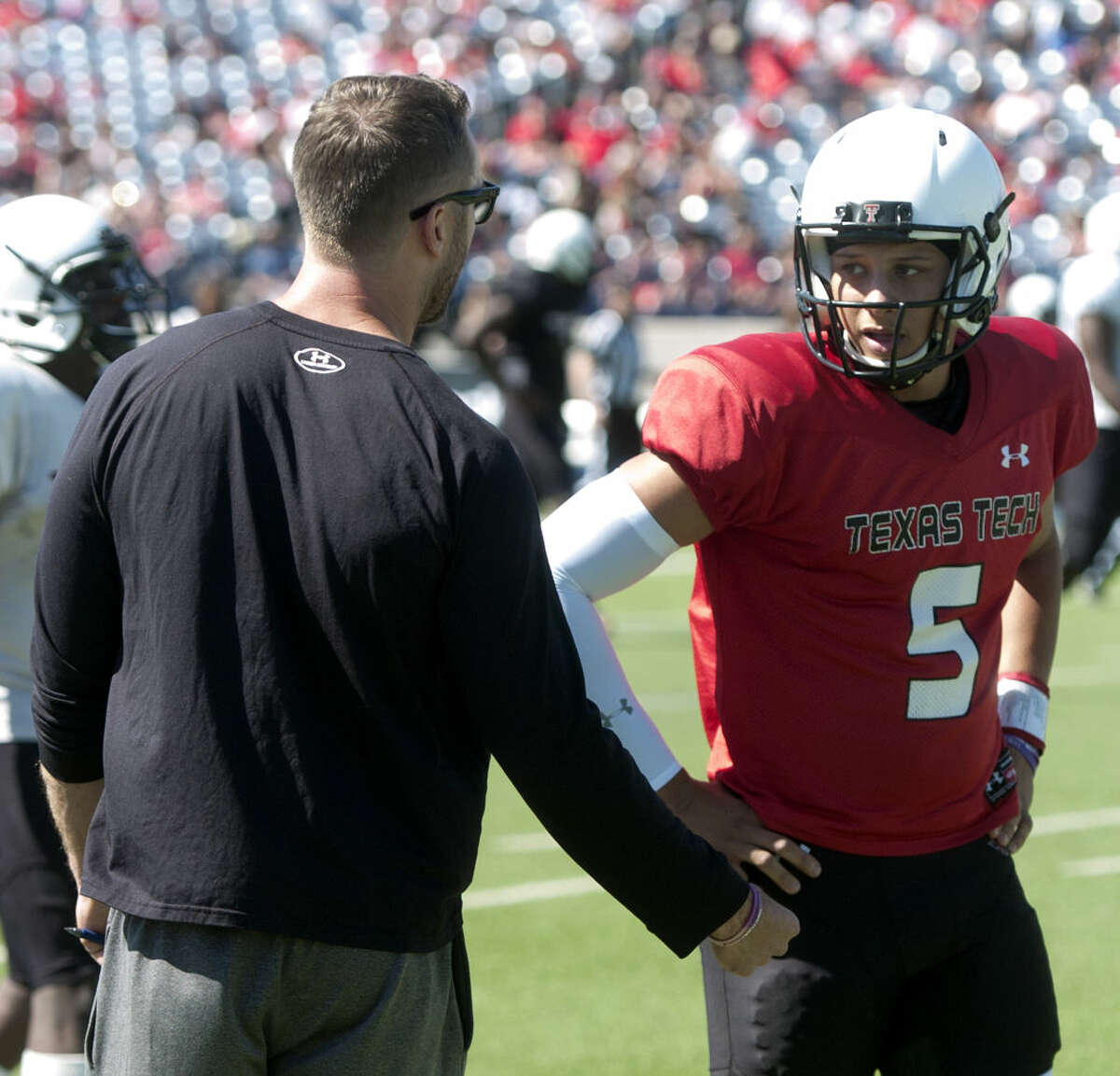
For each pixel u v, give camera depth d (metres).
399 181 7.21
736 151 74.19
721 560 8.73
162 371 7.08
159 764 6.85
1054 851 19.94
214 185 67.44
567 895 18.47
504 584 6.83
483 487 6.85
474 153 7.49
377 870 6.86
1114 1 79.69
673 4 79.81
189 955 6.82
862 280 8.34
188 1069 6.82
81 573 7.17
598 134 73.81
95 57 72.62
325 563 6.78
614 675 8.59
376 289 7.30
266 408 6.96
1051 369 9.09
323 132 7.27
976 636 8.80
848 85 78.25
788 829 8.72
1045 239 71.31
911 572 8.51
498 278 33.03
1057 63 78.81
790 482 8.34
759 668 8.70
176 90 72.44
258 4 75.81
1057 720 26.28
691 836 7.36
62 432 10.85
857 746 8.61
